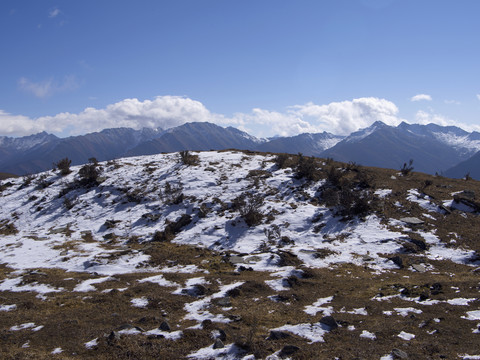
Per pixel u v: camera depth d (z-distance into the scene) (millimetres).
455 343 9688
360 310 12828
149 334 11039
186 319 12562
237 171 39156
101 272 19750
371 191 31188
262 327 11516
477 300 12875
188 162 42875
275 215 28453
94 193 37219
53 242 27016
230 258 21391
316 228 26047
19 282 17797
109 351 9812
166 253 22734
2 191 41469
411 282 16547
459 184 34344
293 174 36938
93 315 13070
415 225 24891
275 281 16844
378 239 23375
